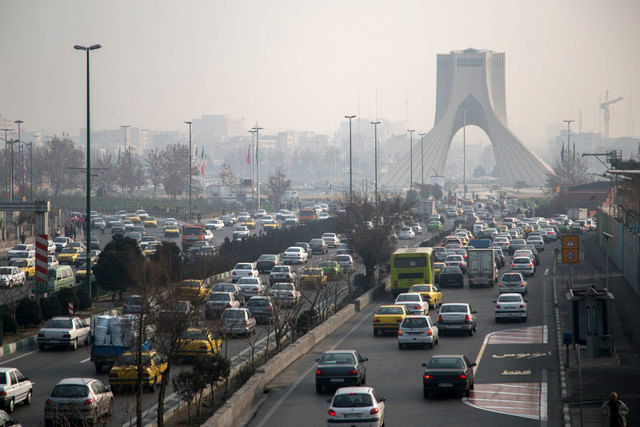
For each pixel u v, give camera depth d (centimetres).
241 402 8750
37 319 14962
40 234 16175
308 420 8450
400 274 19375
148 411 8706
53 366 11531
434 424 8162
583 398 9156
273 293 15150
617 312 15900
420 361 11731
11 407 8788
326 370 9644
